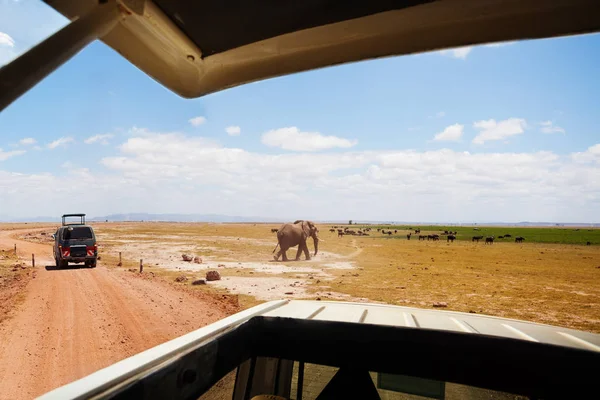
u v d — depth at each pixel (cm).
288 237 2361
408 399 153
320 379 163
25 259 2125
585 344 145
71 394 88
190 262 2169
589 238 6706
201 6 77
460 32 75
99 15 69
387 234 7762
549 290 1421
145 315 833
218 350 138
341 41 85
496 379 144
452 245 4547
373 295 1238
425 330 154
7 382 483
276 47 90
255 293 1194
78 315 817
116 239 4384
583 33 68
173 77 93
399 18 75
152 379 104
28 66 58
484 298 1248
